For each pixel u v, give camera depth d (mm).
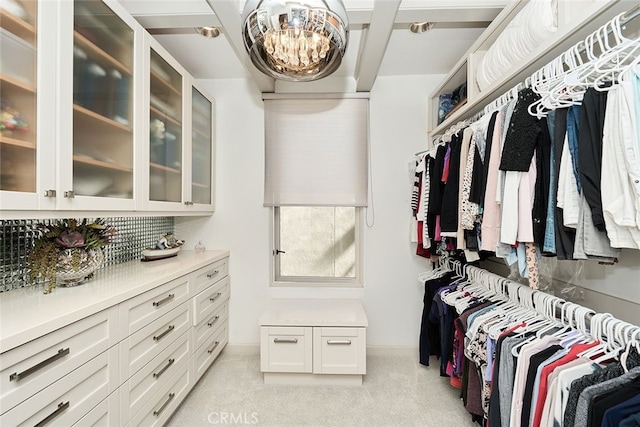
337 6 1141
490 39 1657
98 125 1347
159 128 1841
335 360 2104
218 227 2678
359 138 2576
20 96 1024
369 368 2367
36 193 1062
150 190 1749
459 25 1877
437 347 2199
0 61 959
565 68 1268
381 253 2611
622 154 809
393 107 2596
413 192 2369
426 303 2227
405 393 2031
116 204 1435
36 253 1248
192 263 2000
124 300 1292
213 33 1961
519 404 1091
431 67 2455
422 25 1876
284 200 2602
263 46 1296
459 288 1920
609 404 771
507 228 1155
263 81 2309
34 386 910
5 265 1294
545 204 1105
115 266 1895
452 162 1697
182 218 2697
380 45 1765
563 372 928
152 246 2342
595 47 1209
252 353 2623
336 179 2582
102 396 1177
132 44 1546
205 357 2168
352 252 2746
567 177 979
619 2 896
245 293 2664
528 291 1390
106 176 1400
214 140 2623
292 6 1075
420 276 2439
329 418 1782
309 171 2592
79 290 1312
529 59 1273
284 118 2598
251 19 1153
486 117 1456
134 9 1573
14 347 847
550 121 1074
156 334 1545
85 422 1095
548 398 956
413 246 2602
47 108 1096
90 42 1284
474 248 1538
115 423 1242
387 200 2607
